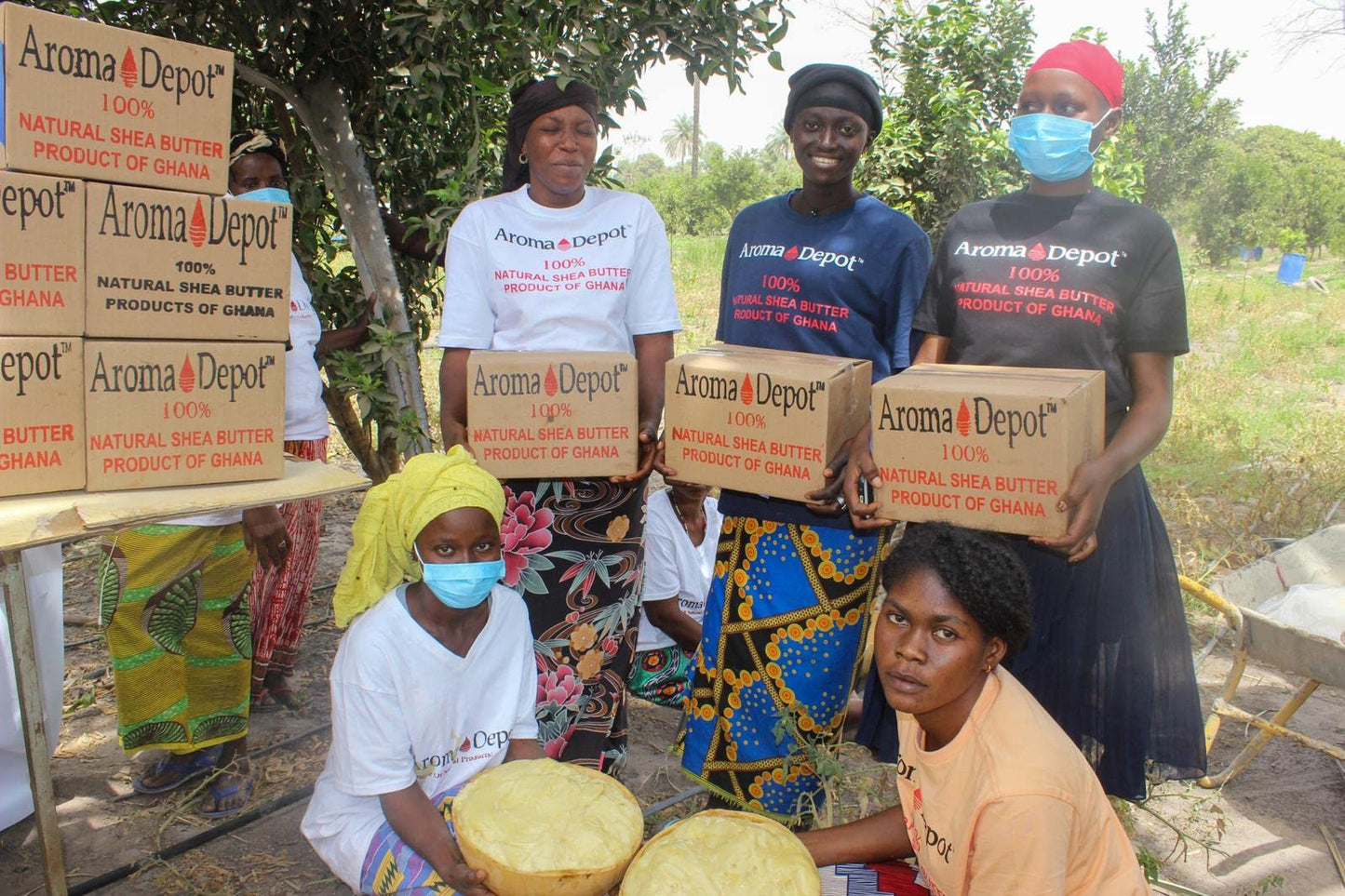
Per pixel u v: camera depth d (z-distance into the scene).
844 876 2.22
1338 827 3.22
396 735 2.22
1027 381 2.25
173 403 2.28
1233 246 29.28
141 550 2.94
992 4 6.75
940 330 2.69
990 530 2.25
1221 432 8.12
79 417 2.18
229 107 2.26
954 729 1.92
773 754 2.84
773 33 3.56
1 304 2.06
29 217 2.06
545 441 2.59
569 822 2.04
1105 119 2.49
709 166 36.81
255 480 2.42
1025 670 2.60
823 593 2.73
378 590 2.32
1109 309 2.42
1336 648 2.99
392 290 3.96
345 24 3.84
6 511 2.07
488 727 2.44
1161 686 2.54
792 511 2.71
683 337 11.63
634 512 2.84
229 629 3.14
